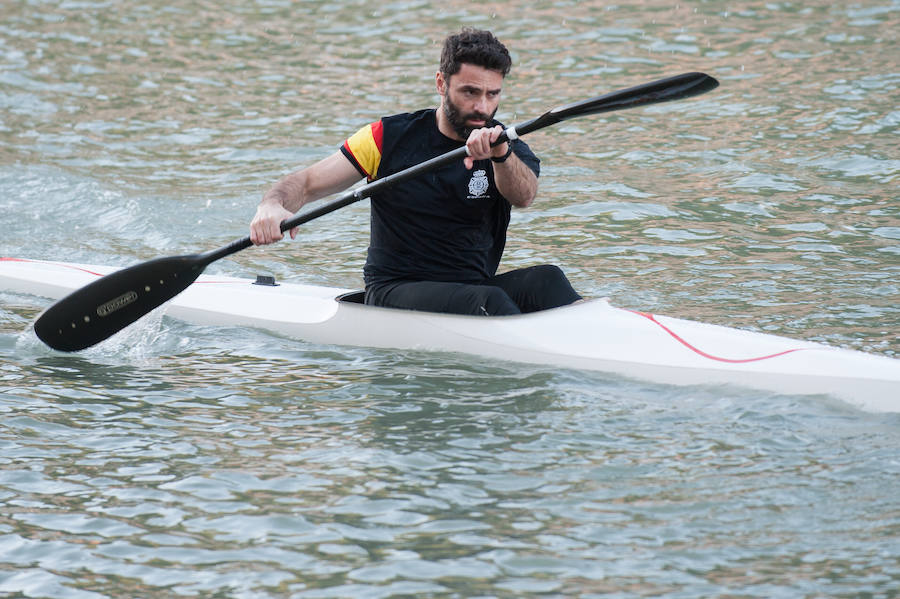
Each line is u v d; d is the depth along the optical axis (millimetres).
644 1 50250
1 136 34750
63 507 12430
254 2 53781
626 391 15461
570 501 12328
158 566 11227
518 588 10688
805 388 15031
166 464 13461
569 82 39969
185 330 18781
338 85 41062
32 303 20625
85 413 15070
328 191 17125
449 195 16734
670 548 11336
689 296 20219
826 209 25844
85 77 42250
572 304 16828
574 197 27719
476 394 15445
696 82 15961
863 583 10594
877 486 12469
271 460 13516
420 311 16938
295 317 18500
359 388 15797
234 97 39844
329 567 11133
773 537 11492
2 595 10758
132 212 27109
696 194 27609
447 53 16016
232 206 27844
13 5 52719
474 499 12414
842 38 42969
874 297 19703
